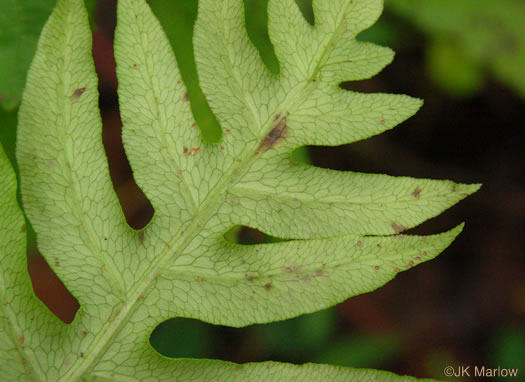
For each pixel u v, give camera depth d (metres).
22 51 0.31
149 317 0.27
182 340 0.44
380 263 0.27
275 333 0.48
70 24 0.27
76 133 0.27
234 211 0.28
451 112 0.57
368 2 0.28
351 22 0.28
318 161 0.54
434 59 0.49
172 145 0.28
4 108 0.31
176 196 0.28
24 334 0.27
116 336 0.27
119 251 0.27
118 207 0.27
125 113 0.27
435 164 0.58
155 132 0.28
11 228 0.27
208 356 0.45
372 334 0.50
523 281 0.56
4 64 0.31
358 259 0.27
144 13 0.27
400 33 0.50
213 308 0.27
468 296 0.56
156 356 0.27
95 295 0.27
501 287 0.56
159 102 0.27
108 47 0.43
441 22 0.44
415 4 0.44
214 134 0.34
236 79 0.28
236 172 0.28
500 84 0.55
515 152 0.58
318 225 0.27
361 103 0.28
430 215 0.27
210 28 0.28
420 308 0.54
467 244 0.58
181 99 0.27
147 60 0.27
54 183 0.27
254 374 0.27
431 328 0.53
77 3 0.27
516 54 0.44
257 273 0.27
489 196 0.58
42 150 0.27
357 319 0.51
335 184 0.28
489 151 0.58
